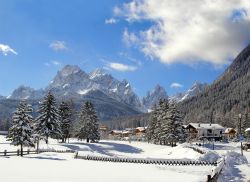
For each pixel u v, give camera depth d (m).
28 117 58.91
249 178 36.56
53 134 81.25
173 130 93.38
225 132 131.75
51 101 81.19
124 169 39.78
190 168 42.50
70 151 72.69
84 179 29.39
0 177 28.58
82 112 102.00
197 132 127.44
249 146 80.69
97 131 102.31
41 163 44.06
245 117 129.50
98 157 53.56
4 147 71.75
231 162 46.19
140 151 96.38
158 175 34.56
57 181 27.55
